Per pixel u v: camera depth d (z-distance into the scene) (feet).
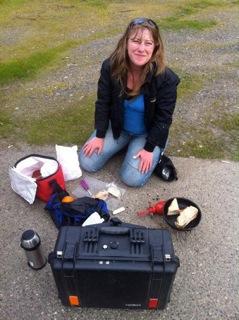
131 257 3.84
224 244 5.25
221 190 6.08
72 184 6.17
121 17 13.21
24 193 5.66
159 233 4.05
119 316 4.44
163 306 4.40
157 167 6.16
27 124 7.58
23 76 9.35
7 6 13.94
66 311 4.49
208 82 9.19
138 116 5.79
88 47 11.00
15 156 6.76
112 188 6.03
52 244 5.24
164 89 5.36
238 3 14.85
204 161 6.64
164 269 3.77
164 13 13.64
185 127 7.52
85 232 4.02
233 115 7.92
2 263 5.00
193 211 5.32
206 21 13.05
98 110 5.92
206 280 4.82
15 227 5.47
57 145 6.79
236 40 11.68
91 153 6.18
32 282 4.78
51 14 13.38
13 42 11.14
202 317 4.45
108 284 4.03
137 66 5.18
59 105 8.22
